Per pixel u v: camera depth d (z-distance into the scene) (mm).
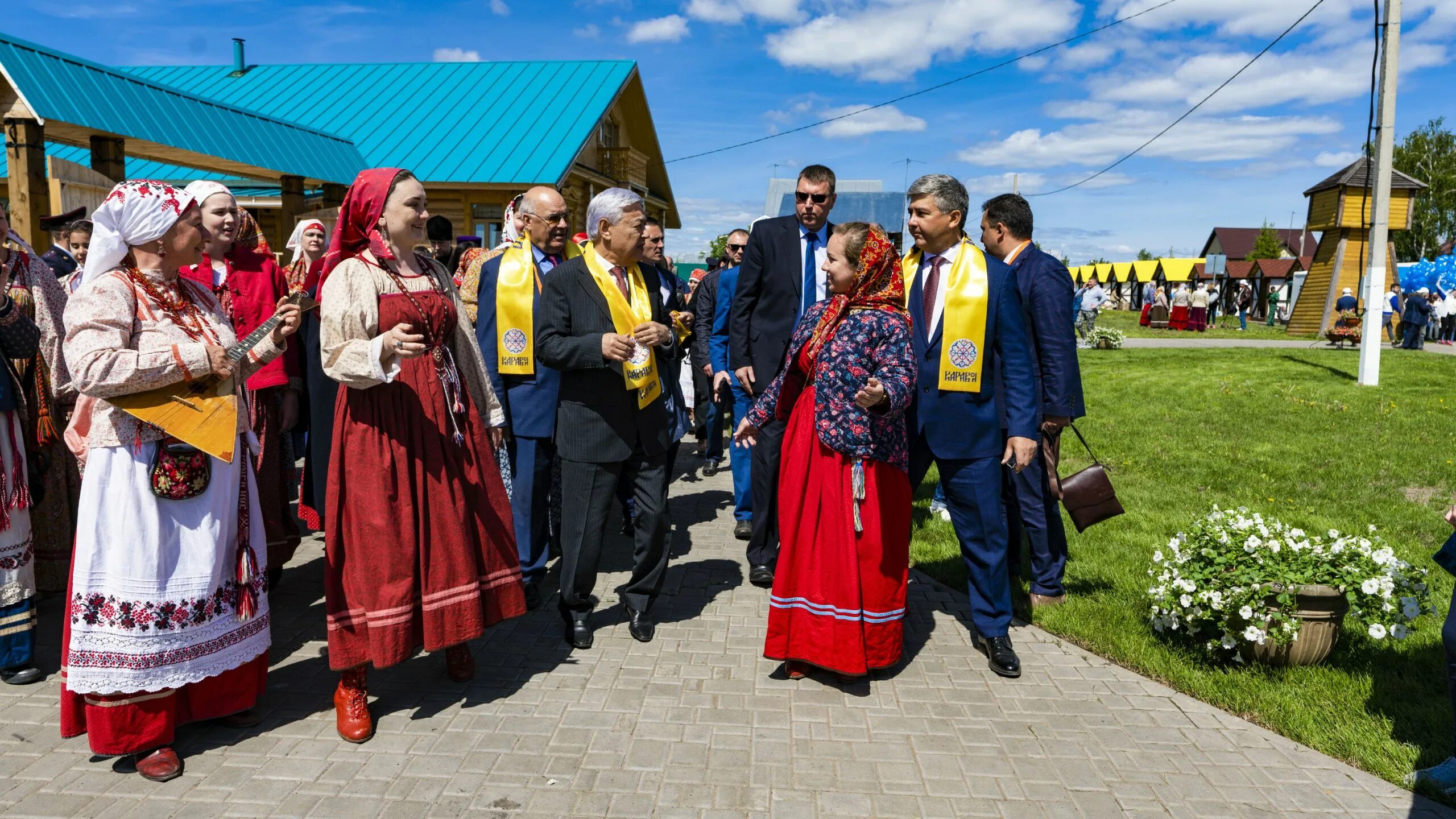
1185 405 12109
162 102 9781
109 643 2941
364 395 3270
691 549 5953
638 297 4215
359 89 18203
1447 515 3070
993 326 3883
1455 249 24953
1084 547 5840
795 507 3812
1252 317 43781
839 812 2871
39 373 3797
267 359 3076
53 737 3303
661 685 3811
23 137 7738
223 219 3910
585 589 4188
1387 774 3141
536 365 4652
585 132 16281
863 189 18938
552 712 3547
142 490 2992
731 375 5965
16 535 3693
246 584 3283
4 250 3602
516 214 5250
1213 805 2959
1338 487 7445
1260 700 3648
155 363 2877
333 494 3273
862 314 3672
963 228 4012
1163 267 44562
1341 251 24656
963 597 5047
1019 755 3264
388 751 3213
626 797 2934
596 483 4098
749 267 5141
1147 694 3805
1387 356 17719
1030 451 3881
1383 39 12578
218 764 3117
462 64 19219
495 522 3623
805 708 3621
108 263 2996
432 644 3355
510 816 2816
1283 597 3805
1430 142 60500
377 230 3305
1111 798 2994
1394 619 3850
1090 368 17062
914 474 4191
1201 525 4379
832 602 3736
